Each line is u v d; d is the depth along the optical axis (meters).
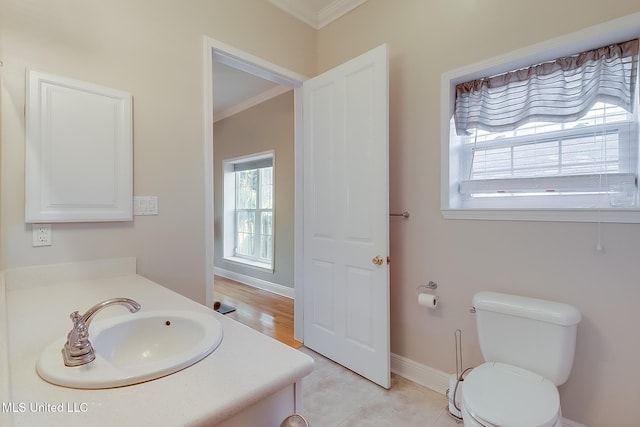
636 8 1.33
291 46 2.46
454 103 1.94
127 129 1.62
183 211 1.83
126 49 1.63
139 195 1.68
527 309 1.46
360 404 1.83
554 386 1.33
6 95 1.31
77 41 1.48
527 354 1.47
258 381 0.65
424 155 1.99
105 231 1.58
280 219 4.14
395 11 2.14
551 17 1.53
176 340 0.97
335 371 2.18
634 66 1.42
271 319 3.26
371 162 2.02
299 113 2.62
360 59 2.08
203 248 1.91
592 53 1.50
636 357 1.36
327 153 2.32
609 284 1.41
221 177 5.14
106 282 1.47
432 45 1.95
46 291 1.31
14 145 1.33
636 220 1.34
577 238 1.48
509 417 1.12
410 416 1.72
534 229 1.60
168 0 1.79
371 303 2.04
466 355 1.84
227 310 3.53
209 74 1.94
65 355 0.70
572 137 1.59
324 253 2.37
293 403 0.72
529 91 1.68
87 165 1.50
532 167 1.70
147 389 0.61
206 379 0.65
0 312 0.96
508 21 1.66
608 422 1.43
